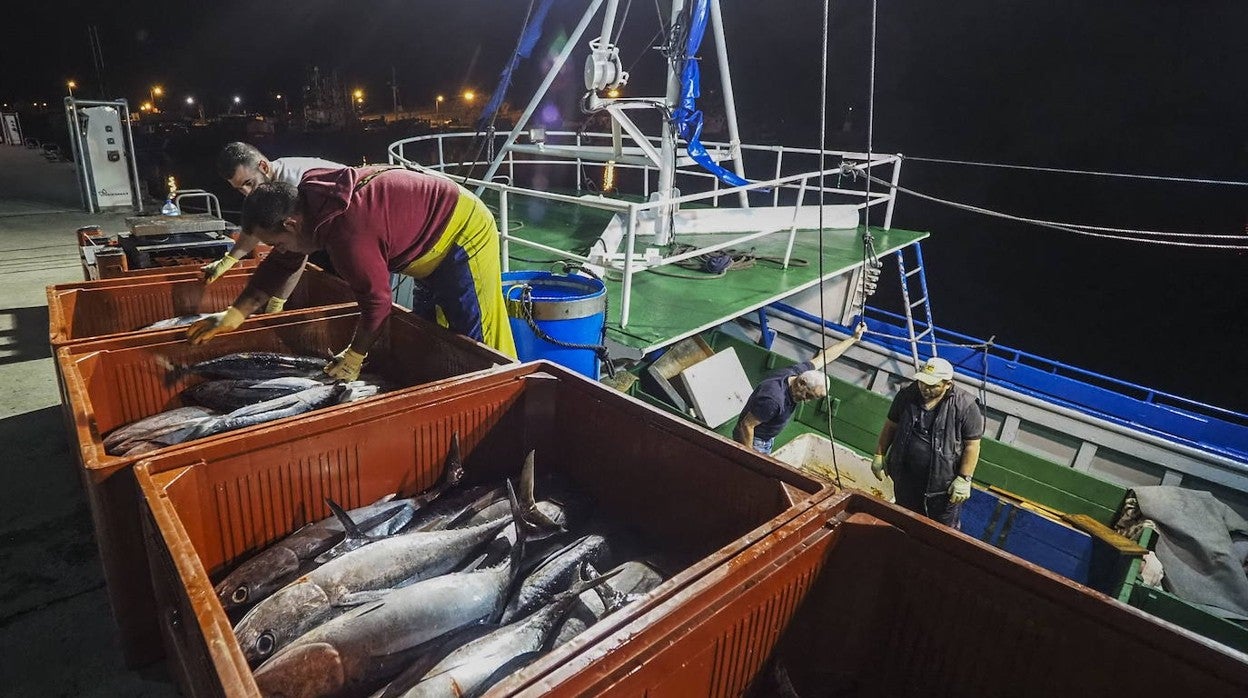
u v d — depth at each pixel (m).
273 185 2.62
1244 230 35.06
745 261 7.04
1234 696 1.38
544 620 2.02
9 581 2.79
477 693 1.80
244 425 2.81
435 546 2.34
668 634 1.44
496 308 3.60
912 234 8.95
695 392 6.59
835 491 1.94
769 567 1.67
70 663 2.37
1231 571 5.36
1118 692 1.53
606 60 6.66
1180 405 18.91
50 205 12.37
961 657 1.77
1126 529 5.61
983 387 7.40
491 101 6.49
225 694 1.20
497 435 2.82
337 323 3.69
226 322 3.27
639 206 4.90
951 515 4.56
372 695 1.85
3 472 3.58
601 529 2.63
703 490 2.33
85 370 2.83
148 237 5.28
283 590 2.02
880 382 8.34
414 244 3.16
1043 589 1.61
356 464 2.46
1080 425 6.82
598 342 4.59
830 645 1.94
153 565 1.95
